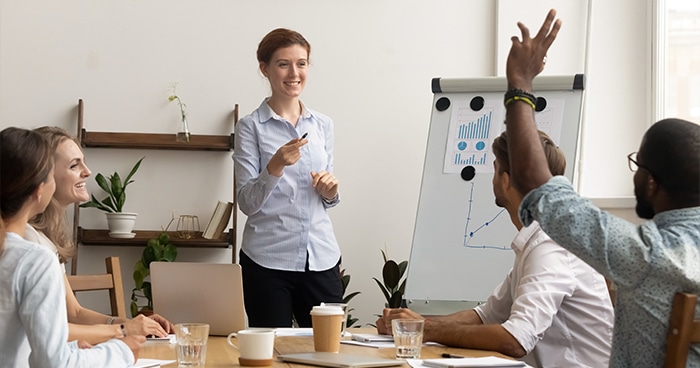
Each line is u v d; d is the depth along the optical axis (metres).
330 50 4.38
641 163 1.47
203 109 4.27
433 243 3.87
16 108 4.15
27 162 1.71
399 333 1.83
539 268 2.17
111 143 4.11
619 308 1.45
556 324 2.22
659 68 4.38
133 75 4.23
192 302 2.24
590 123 4.44
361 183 4.38
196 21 4.28
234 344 2.09
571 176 3.77
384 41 4.41
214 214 4.14
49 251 1.70
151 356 1.88
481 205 3.87
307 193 3.38
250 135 3.36
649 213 1.51
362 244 4.37
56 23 4.19
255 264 3.31
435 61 4.43
